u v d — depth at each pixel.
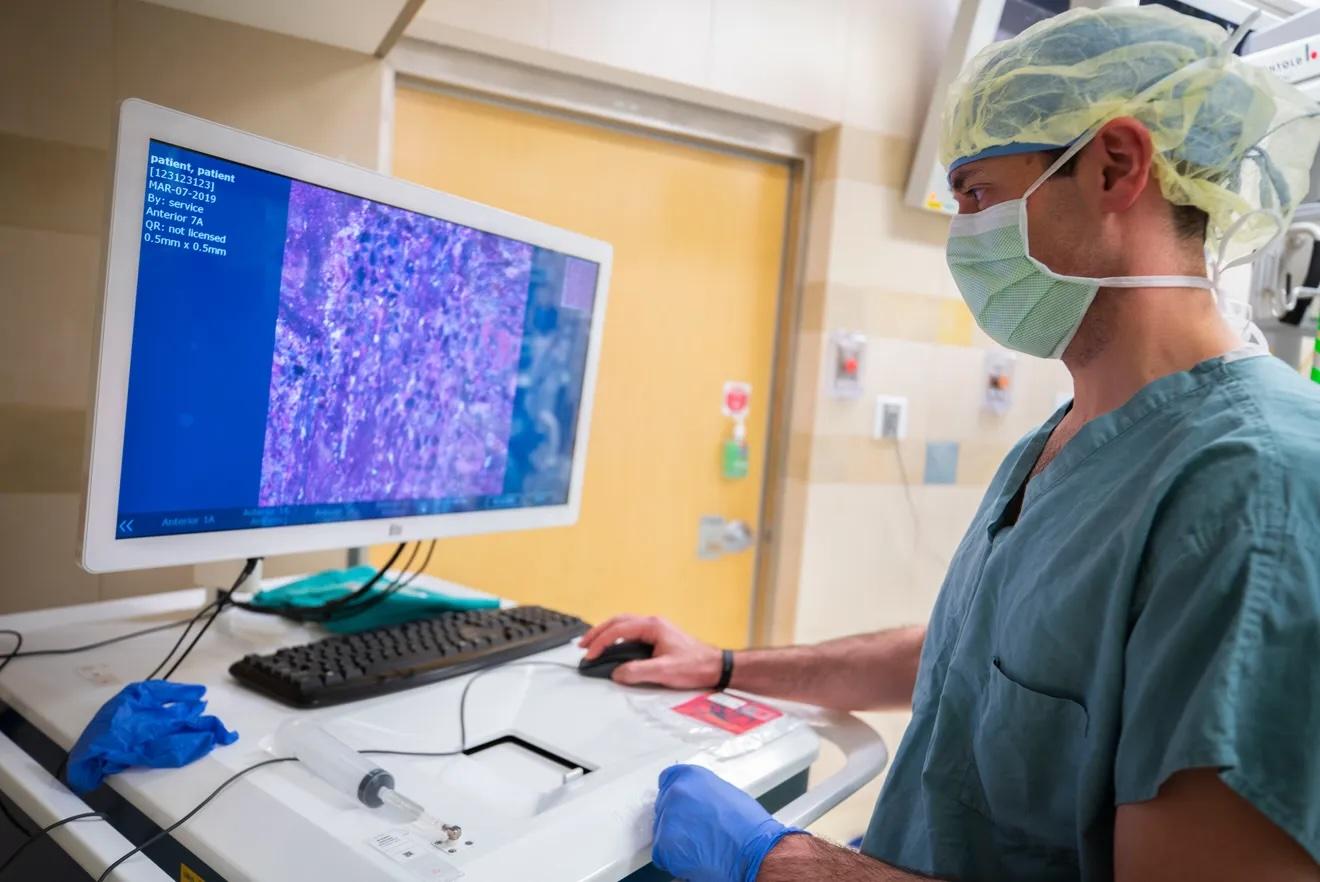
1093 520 0.65
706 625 2.19
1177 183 0.67
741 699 0.93
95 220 1.19
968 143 0.76
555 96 1.78
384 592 1.09
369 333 0.91
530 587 1.91
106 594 1.24
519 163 1.79
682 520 2.12
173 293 0.73
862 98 2.06
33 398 1.17
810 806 0.73
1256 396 0.62
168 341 0.74
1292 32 1.21
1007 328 0.78
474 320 1.02
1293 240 1.29
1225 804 0.49
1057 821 0.65
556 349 1.14
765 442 2.23
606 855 0.60
